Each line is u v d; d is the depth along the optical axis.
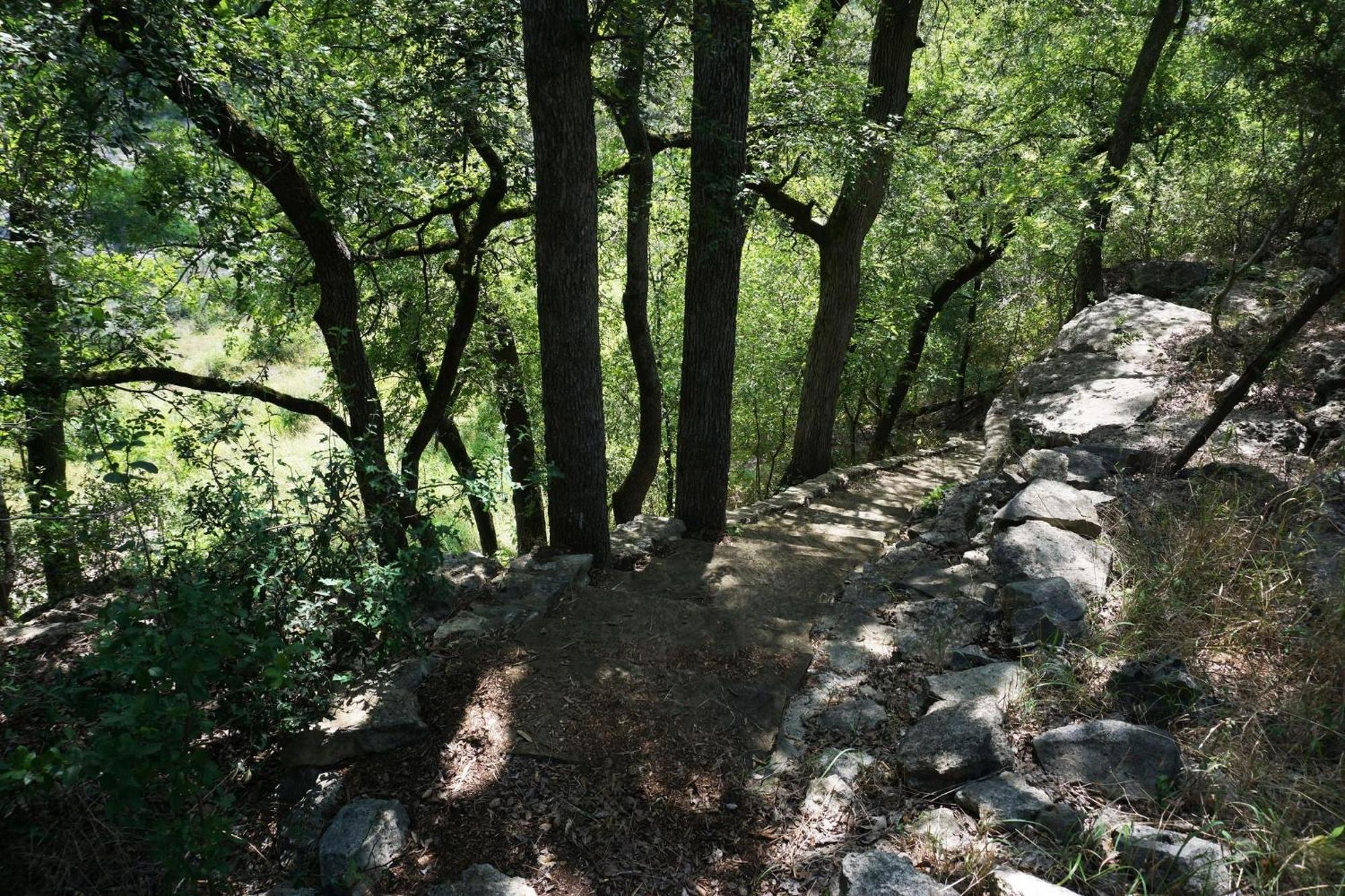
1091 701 3.29
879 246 14.23
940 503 6.19
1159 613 3.70
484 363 11.92
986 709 3.27
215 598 3.09
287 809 3.48
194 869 2.82
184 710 2.74
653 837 3.11
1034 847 2.65
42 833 3.30
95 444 4.80
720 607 4.96
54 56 4.70
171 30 5.16
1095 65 15.22
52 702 3.35
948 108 13.88
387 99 6.76
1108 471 5.40
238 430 4.68
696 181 6.67
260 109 5.80
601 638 4.46
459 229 9.69
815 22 10.35
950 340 19.62
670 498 14.88
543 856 3.05
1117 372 7.67
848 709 3.71
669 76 7.01
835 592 5.11
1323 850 2.36
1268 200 6.44
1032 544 4.43
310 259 9.05
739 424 16.28
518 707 3.84
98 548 4.29
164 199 6.18
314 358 11.09
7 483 8.67
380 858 3.05
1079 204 12.29
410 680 4.00
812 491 10.08
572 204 5.09
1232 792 2.71
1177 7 12.44
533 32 4.80
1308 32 5.07
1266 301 7.95
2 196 5.86
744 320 14.68
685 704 3.84
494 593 4.98
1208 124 14.34
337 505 4.14
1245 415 5.95
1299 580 3.59
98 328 6.01
